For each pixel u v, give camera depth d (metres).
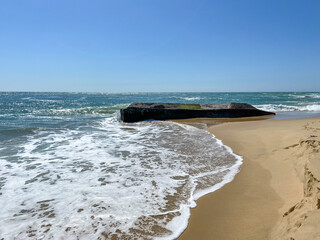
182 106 17.38
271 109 23.61
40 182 4.63
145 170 5.29
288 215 2.90
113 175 4.98
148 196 3.95
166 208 3.55
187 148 7.38
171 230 2.99
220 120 15.48
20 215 3.38
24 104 32.22
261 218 3.18
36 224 3.13
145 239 2.81
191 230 2.99
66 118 17.09
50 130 11.26
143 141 8.62
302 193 3.59
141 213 3.40
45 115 19.03
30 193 4.12
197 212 3.43
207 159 6.10
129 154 6.72
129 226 3.07
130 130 11.52
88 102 37.91
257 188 4.19
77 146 7.83
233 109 17.00
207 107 17.73
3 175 5.04
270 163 5.48
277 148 6.45
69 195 4.02
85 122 14.73
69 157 6.45
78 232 2.94
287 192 3.87
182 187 4.32
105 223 3.14
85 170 5.34
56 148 7.54
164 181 4.61
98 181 4.64
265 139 7.78
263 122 12.76
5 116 18.08
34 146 7.83
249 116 17.23
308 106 25.62
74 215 3.35
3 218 3.29
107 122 14.97
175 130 11.30
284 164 5.21
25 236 2.87
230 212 3.40
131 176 4.91
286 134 7.80
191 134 10.00
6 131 10.46
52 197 3.95
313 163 3.59
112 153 6.86
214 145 7.69
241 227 3.01
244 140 8.14
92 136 9.77
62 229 3.01
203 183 4.50
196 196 3.95
